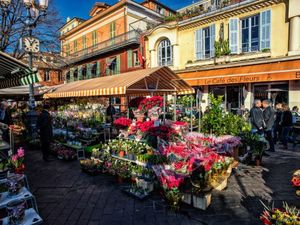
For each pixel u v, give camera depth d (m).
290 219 2.40
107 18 26.53
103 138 8.58
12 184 3.33
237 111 13.50
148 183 4.71
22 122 14.12
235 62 13.77
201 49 16.41
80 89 8.45
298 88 11.77
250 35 14.01
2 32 16.19
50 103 15.41
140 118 7.49
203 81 14.45
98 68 26.81
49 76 34.66
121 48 23.23
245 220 3.68
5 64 5.19
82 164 6.21
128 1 23.88
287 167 6.29
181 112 11.85
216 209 4.05
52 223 3.65
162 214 3.91
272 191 4.75
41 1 8.35
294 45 11.91
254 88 13.76
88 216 3.87
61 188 5.08
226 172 5.24
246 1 13.69
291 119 8.51
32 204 3.34
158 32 18.95
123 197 4.59
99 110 12.08
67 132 8.91
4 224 2.80
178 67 17.91
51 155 8.22
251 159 6.58
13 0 15.55
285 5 12.36
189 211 4.00
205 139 5.97
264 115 8.03
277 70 11.42
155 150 5.38
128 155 5.71
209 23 15.85
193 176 4.21
